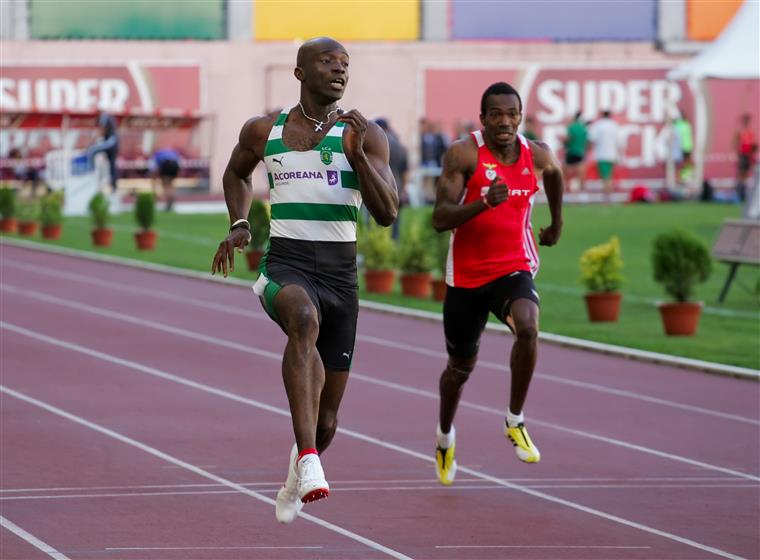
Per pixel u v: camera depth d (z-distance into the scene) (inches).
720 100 4180.6
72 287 2032.5
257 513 786.8
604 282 1668.3
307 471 601.3
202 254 2495.1
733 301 1871.3
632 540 738.8
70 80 4173.2
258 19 4249.5
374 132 669.9
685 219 3122.5
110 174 3526.1
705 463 951.6
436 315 1724.9
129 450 966.4
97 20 4185.5
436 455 884.6
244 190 693.9
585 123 3838.6
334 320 671.1
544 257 2401.6
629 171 4200.3
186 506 801.6
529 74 4254.4
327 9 4254.4
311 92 661.3
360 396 1210.0
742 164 3732.8
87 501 810.2
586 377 1321.4
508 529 760.3
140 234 2564.0
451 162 837.2
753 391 1249.4
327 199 659.4
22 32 4153.5
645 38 4274.1
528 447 824.9
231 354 1441.9
